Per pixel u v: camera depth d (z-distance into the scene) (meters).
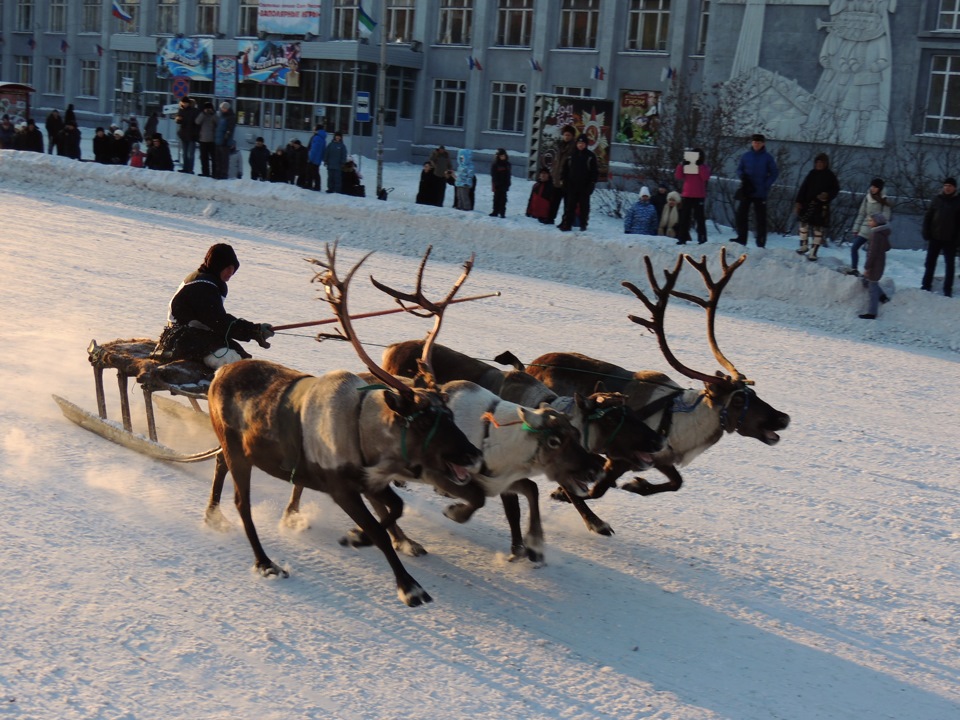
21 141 27.42
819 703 5.16
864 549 7.16
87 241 17.75
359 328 12.70
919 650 5.77
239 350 7.78
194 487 7.25
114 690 4.69
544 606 5.94
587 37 37.88
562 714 4.84
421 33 40.94
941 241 16.69
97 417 8.05
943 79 24.78
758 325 15.70
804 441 9.70
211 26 45.00
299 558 6.27
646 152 25.72
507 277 18.02
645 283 17.83
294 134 41.78
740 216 18.45
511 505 6.46
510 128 39.81
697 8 35.34
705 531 7.27
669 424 6.82
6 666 4.79
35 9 51.59
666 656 5.49
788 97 26.02
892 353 14.59
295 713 4.65
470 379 6.97
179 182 23.12
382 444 5.54
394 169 38.16
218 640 5.20
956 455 9.64
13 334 10.93
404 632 5.49
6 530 6.20
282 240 19.91
